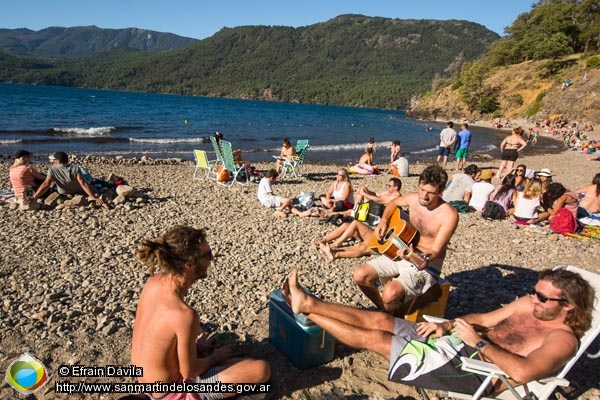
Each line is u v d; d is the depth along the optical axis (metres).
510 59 90.12
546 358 2.64
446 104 87.69
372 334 3.19
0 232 6.47
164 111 56.22
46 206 7.86
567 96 59.28
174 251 2.62
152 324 2.58
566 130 46.22
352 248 5.03
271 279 5.38
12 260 5.46
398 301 3.78
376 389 3.42
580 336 2.83
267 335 4.07
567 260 6.83
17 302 4.39
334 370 3.62
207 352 3.42
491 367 2.76
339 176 8.79
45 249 5.92
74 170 8.11
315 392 3.33
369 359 3.82
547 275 2.89
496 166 19.88
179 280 2.69
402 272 3.87
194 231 2.73
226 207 9.12
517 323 3.12
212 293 4.86
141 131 29.17
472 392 2.97
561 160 23.14
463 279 5.84
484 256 6.84
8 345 3.66
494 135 45.19
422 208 4.01
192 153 19.67
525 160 22.53
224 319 4.32
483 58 101.00
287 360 3.71
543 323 2.96
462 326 3.00
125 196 8.80
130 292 4.78
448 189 10.26
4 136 22.08
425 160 22.08
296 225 7.98
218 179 11.80
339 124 52.50
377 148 27.06
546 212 8.82
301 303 3.32
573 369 3.88
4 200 8.06
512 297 5.32
